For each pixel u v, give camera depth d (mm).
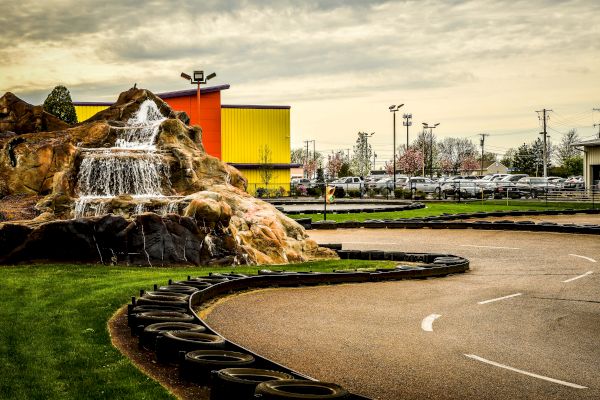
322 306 13836
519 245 26297
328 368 8953
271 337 10742
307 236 23594
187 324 9266
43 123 28016
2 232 17531
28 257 17719
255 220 22453
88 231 18078
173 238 18984
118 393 7074
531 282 17766
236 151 73562
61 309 11406
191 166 23750
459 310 13680
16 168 22391
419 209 45031
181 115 30062
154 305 10727
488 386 8305
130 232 18500
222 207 20141
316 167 164000
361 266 20578
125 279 14984
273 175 74500
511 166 139500
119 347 9164
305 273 16844
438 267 19000
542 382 8531
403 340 10805
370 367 9055
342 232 31688
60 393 7066
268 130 74188
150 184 23203
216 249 19688
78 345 9039
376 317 12766
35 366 8023
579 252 24078
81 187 22422
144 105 27766
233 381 6633
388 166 145375
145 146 24922
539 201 53125
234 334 10867
